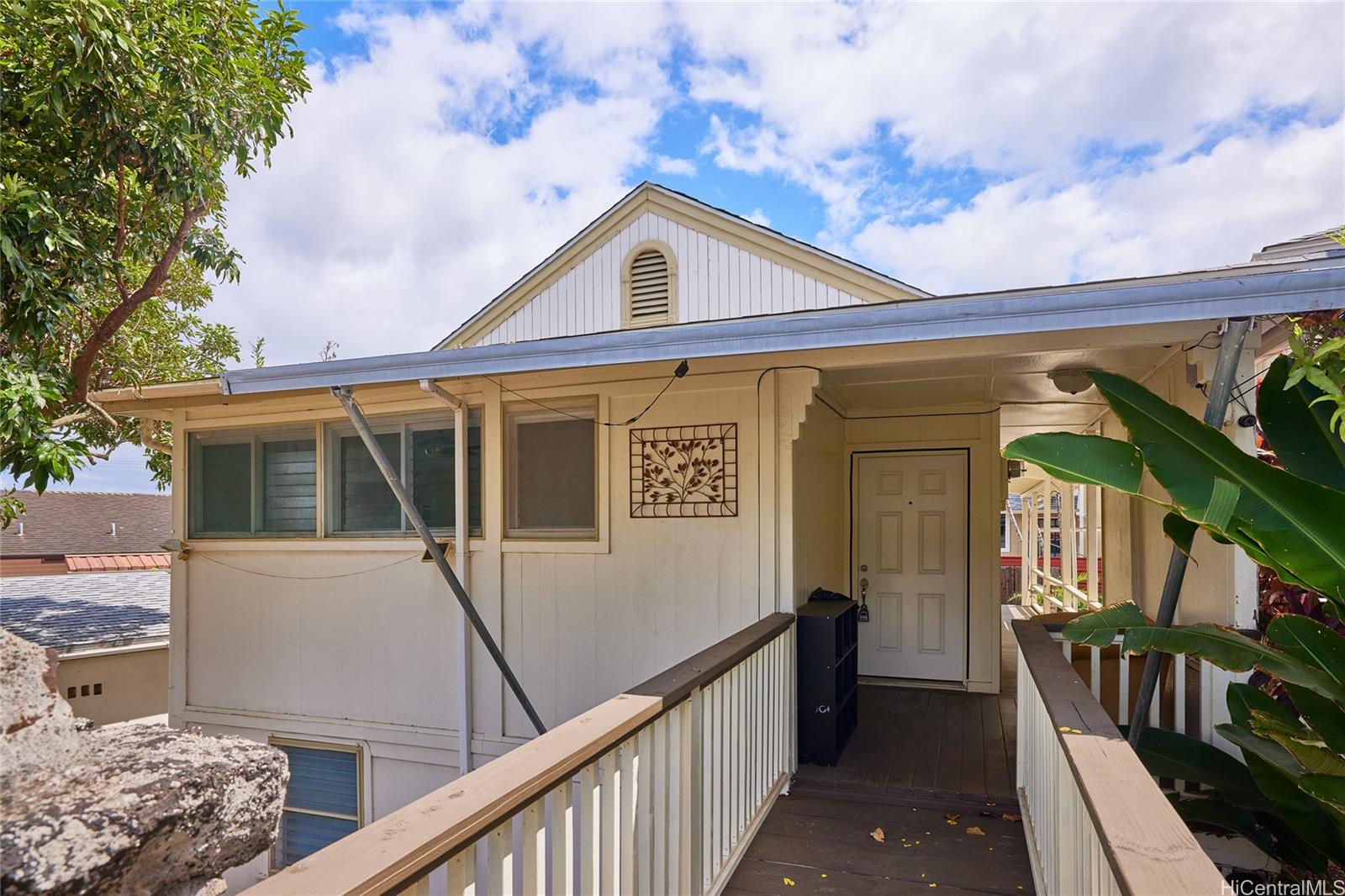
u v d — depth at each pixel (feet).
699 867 9.34
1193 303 8.50
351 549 19.43
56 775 2.66
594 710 7.25
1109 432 21.70
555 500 17.74
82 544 72.64
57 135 18.45
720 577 16.15
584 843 6.48
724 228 30.94
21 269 16.39
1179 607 14.74
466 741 17.54
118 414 22.36
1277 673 7.68
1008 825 12.50
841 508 22.08
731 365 15.76
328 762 19.81
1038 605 41.27
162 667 35.65
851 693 17.12
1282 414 9.24
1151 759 10.38
